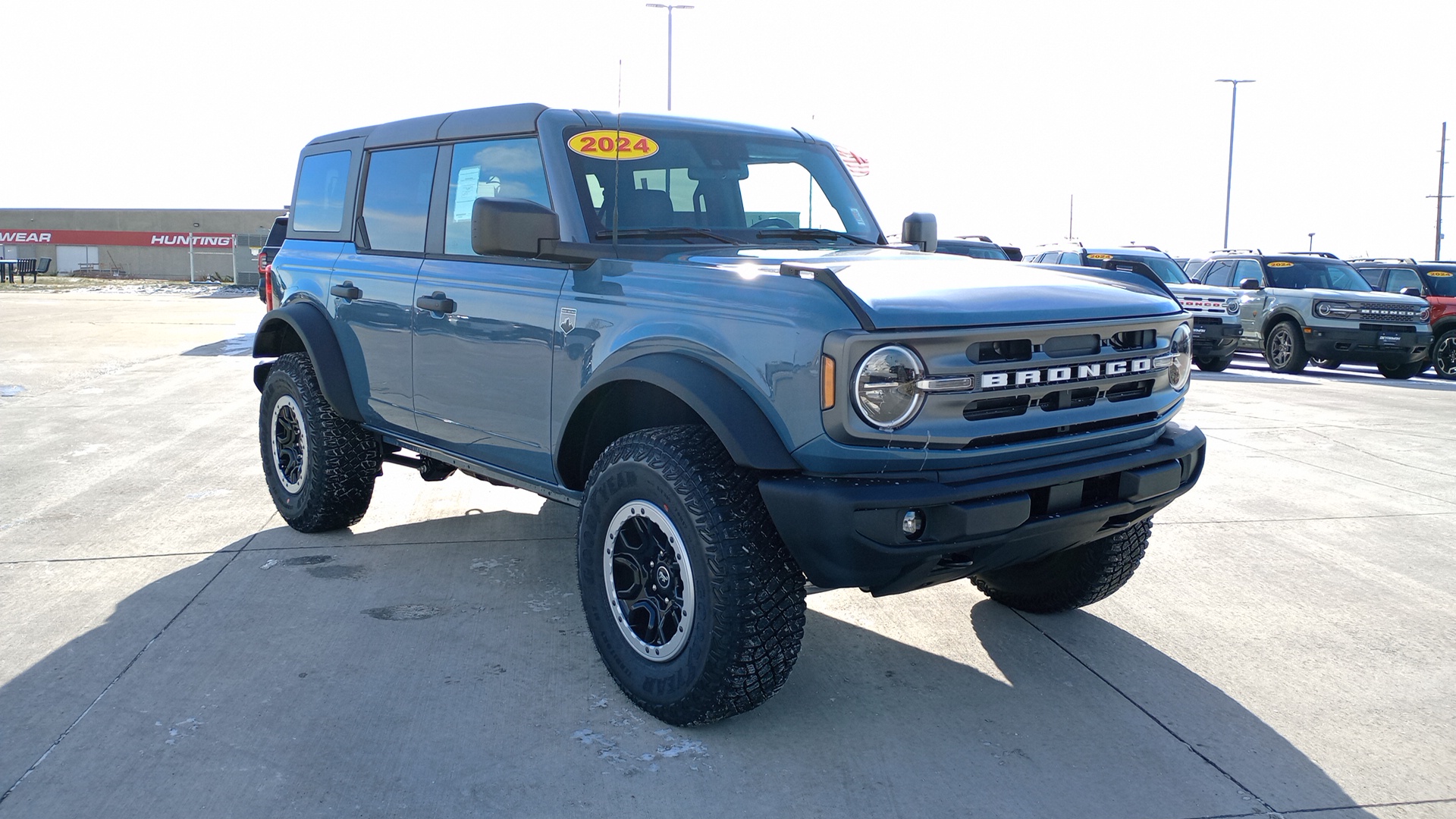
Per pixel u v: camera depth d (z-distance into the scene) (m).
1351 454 8.06
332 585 4.59
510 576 4.77
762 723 3.36
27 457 7.30
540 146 3.95
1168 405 3.54
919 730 3.33
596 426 3.69
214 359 13.79
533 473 3.97
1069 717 3.44
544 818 2.77
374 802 2.83
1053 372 3.12
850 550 2.87
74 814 2.75
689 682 3.17
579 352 3.59
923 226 4.80
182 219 51.12
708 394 3.05
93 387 11.02
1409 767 3.12
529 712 3.39
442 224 4.43
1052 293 3.27
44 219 51.53
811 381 2.89
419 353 4.43
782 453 2.97
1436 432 9.23
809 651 3.98
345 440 5.11
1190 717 3.45
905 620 4.34
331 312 5.04
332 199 5.28
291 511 5.38
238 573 4.75
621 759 3.09
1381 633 4.22
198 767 2.99
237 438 8.12
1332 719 3.44
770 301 3.04
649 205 3.95
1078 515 3.20
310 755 3.07
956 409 2.96
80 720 3.27
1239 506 6.32
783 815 2.81
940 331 2.93
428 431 4.50
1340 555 5.29
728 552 3.04
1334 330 15.22
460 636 4.02
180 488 6.43
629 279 3.49
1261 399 11.80
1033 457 3.18
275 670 3.67
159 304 28.22
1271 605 4.54
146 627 4.05
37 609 4.24
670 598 3.28
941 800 2.90
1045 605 4.33
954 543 2.95
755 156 4.34
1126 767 3.10
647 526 3.33
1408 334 15.05
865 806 2.86
